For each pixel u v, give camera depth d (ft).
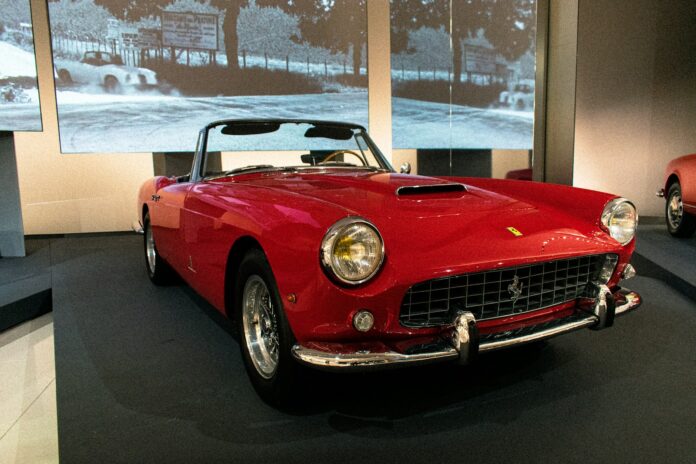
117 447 5.13
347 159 9.59
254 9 20.15
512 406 5.88
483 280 5.46
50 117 18.81
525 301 5.92
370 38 22.06
